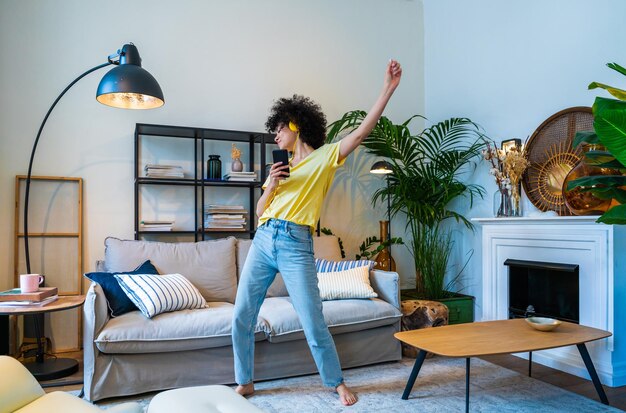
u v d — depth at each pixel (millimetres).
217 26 3955
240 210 3756
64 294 3424
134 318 2496
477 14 4066
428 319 3182
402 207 4434
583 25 3131
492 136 3896
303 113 2385
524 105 3582
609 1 2961
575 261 2906
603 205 2809
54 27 3479
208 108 3887
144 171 3682
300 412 2240
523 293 3373
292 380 2715
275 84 4133
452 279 4328
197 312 2637
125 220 3625
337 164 2236
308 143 2408
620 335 2682
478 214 4035
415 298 3963
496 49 3852
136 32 3701
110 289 2615
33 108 3406
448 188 3951
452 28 4379
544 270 3199
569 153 3191
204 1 3920
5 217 3316
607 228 2691
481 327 2496
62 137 3473
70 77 3508
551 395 2461
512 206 3445
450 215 4070
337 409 2275
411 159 4258
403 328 3238
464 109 4215
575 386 2639
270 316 2730
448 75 4426
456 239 4301
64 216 3459
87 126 3543
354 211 4391
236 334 2416
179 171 3562
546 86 3396
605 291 2701
